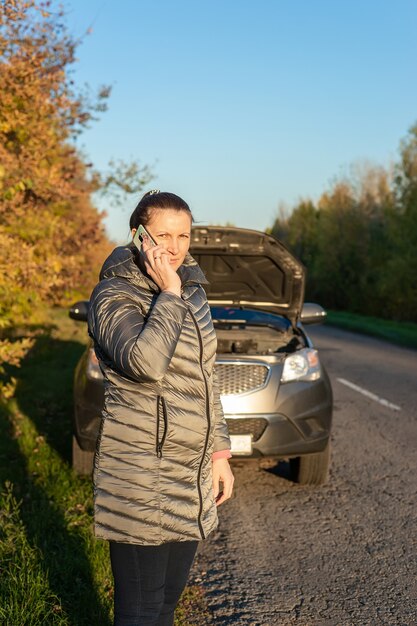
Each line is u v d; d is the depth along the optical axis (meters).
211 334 2.23
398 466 6.29
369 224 49.06
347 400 9.66
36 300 6.46
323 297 54.94
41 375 10.30
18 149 6.96
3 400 8.05
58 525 4.24
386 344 20.47
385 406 9.20
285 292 6.52
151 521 2.11
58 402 8.48
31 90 6.48
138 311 2.10
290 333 6.27
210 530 2.25
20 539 3.82
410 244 34.22
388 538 4.59
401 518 4.96
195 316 2.20
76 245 10.85
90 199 12.91
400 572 4.05
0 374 9.75
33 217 7.32
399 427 7.89
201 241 5.99
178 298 2.05
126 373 2.01
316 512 5.08
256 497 5.42
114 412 2.12
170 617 2.39
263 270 6.38
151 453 2.11
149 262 2.10
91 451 5.17
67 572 3.54
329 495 5.47
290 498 5.40
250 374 5.36
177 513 2.14
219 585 3.86
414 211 33.56
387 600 3.70
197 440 2.15
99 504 2.13
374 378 12.03
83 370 5.34
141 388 2.09
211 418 2.20
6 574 3.38
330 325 31.19
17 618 2.97
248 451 5.26
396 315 39.19
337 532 4.69
